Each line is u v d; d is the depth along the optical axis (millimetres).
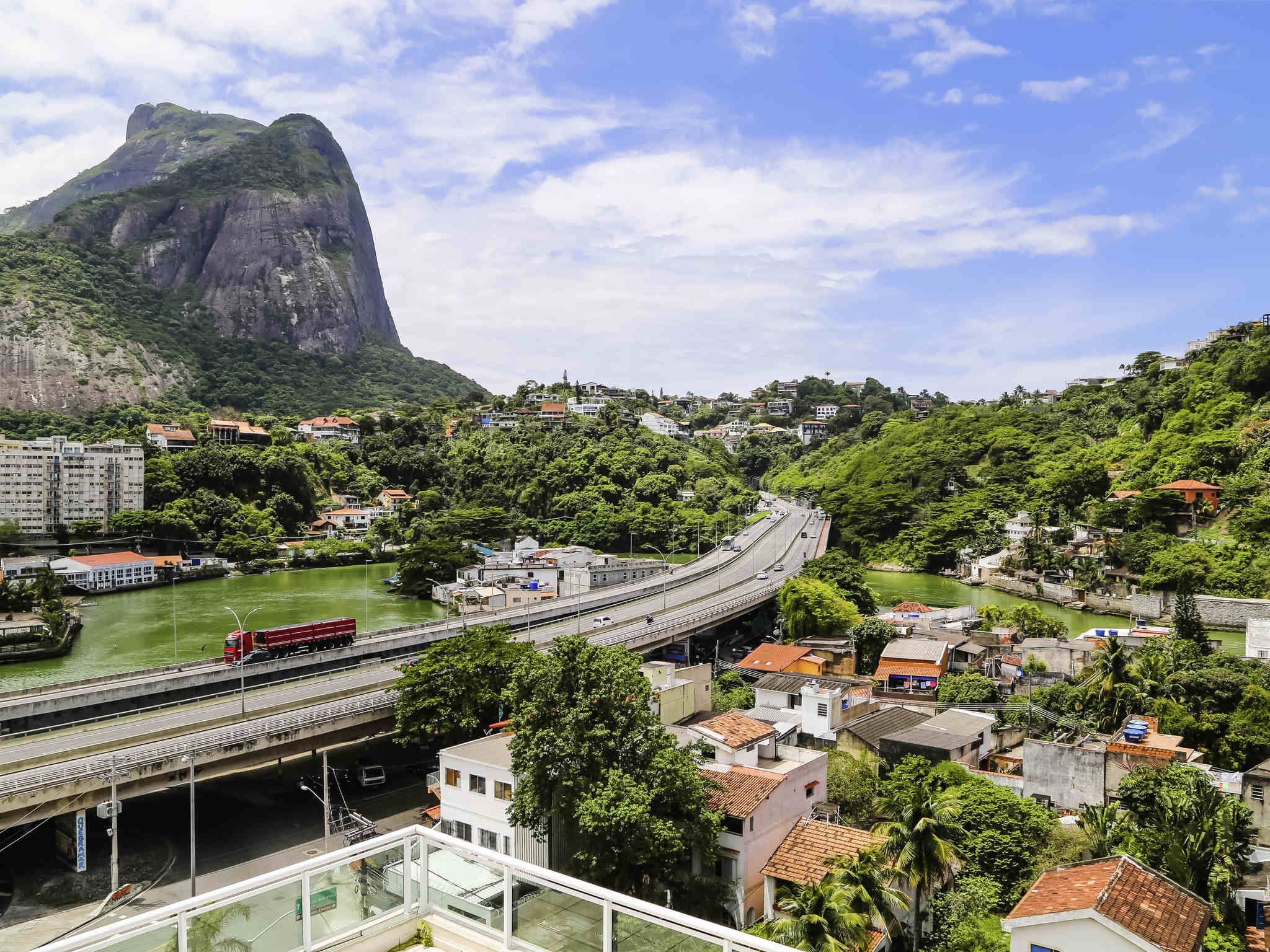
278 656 101250
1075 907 30375
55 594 172000
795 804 52531
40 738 71938
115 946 11352
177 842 66875
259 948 12617
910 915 44750
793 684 85250
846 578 149625
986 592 188250
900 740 67875
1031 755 62094
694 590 160125
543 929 12938
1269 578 145250
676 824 44938
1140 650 89562
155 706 84125
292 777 79750
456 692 76562
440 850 14242
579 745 47094
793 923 37500
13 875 62094
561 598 149125
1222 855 46938
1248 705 77375
